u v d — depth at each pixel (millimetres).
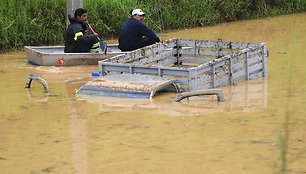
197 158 14328
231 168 13656
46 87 21109
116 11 34562
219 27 39281
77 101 19797
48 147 15344
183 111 18359
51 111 18625
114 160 14352
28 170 13867
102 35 34188
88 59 25766
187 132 16250
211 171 13523
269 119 17328
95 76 23234
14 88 21859
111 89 20266
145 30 26484
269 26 39438
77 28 26422
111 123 17219
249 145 15109
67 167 13984
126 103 19391
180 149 14969
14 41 30641
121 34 26812
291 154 14336
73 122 17406
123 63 21922
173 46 25484
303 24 40188
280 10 45156
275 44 31312
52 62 25719
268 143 15227
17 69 25438
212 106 18891
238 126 16703
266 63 23312
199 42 25219
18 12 31312
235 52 23484
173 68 20703
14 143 15711
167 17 37688
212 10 40531
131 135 16109
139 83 20312
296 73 23609
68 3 29266
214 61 21219
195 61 25266
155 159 14344
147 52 24188
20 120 17734
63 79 23266
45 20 32125
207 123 17047
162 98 19984
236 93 20578
